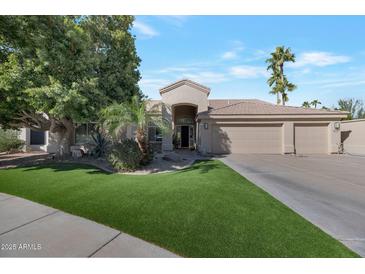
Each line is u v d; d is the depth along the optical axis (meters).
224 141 20.69
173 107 25.70
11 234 4.58
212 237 4.41
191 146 27.59
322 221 5.29
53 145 22.56
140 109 12.62
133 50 18.92
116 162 11.80
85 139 21.31
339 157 18.20
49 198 6.75
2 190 7.67
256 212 5.66
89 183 8.63
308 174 10.86
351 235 4.60
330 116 20.34
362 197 7.17
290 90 38.41
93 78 13.57
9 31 12.02
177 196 6.84
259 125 20.67
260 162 15.02
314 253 3.90
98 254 3.88
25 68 12.36
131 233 4.60
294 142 20.64
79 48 14.00
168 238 4.38
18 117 15.38
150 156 13.69
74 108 12.34
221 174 10.24
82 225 4.98
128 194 7.09
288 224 4.99
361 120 20.56
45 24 13.21
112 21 18.22
